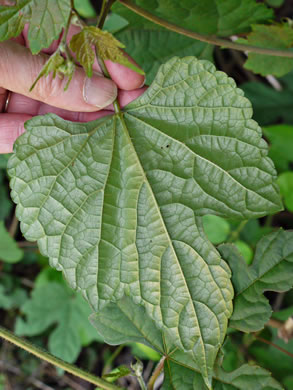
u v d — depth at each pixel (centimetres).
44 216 15
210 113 15
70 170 15
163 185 15
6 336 17
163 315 15
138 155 15
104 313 17
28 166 15
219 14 21
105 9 14
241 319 16
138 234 15
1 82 16
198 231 15
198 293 15
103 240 15
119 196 15
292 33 20
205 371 15
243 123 15
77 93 16
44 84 16
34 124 15
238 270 16
